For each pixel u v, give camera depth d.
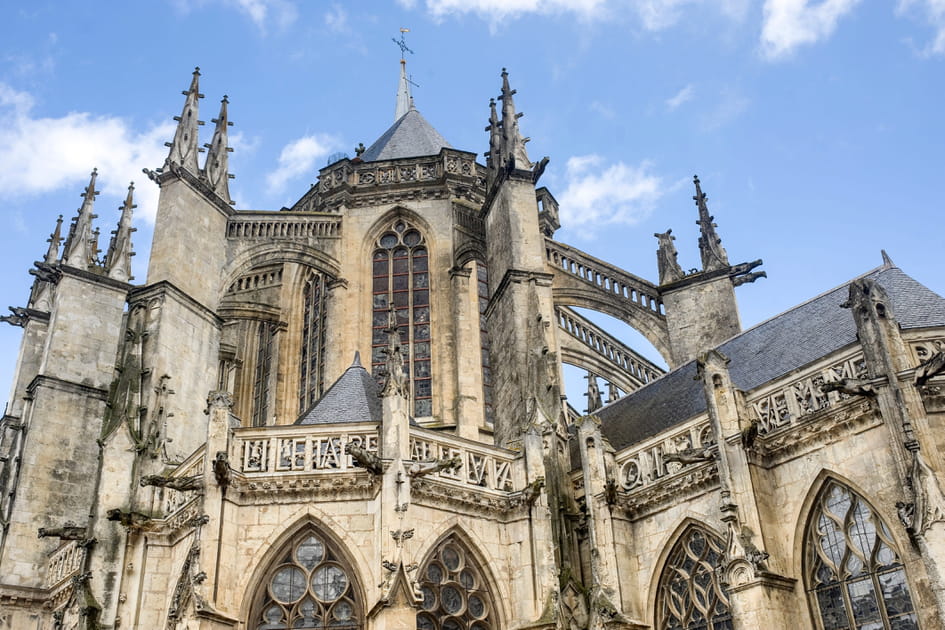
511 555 31.95
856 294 26.95
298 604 28.77
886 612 25.30
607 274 50.22
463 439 32.94
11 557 43.16
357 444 29.41
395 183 55.28
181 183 44.97
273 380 54.59
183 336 42.03
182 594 27.48
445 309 52.06
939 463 24.45
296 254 51.34
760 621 25.58
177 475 33.88
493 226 47.03
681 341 45.28
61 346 46.78
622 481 33.62
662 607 31.05
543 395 36.34
